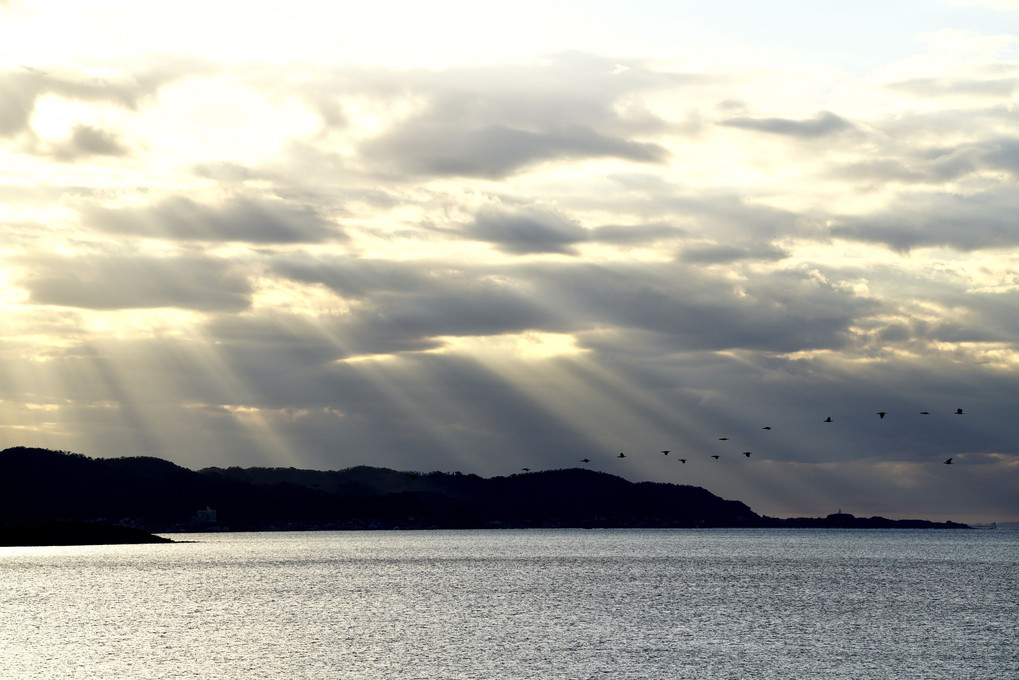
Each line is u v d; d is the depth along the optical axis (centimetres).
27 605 13188
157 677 7606
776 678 7462
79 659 8469
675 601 13150
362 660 8306
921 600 13262
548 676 7562
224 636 9838
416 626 10531
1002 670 7794
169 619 11425
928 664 8038
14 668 8062
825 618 11138
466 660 8262
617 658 8325
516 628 10300
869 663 8081
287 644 9250
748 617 11225
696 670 7788
